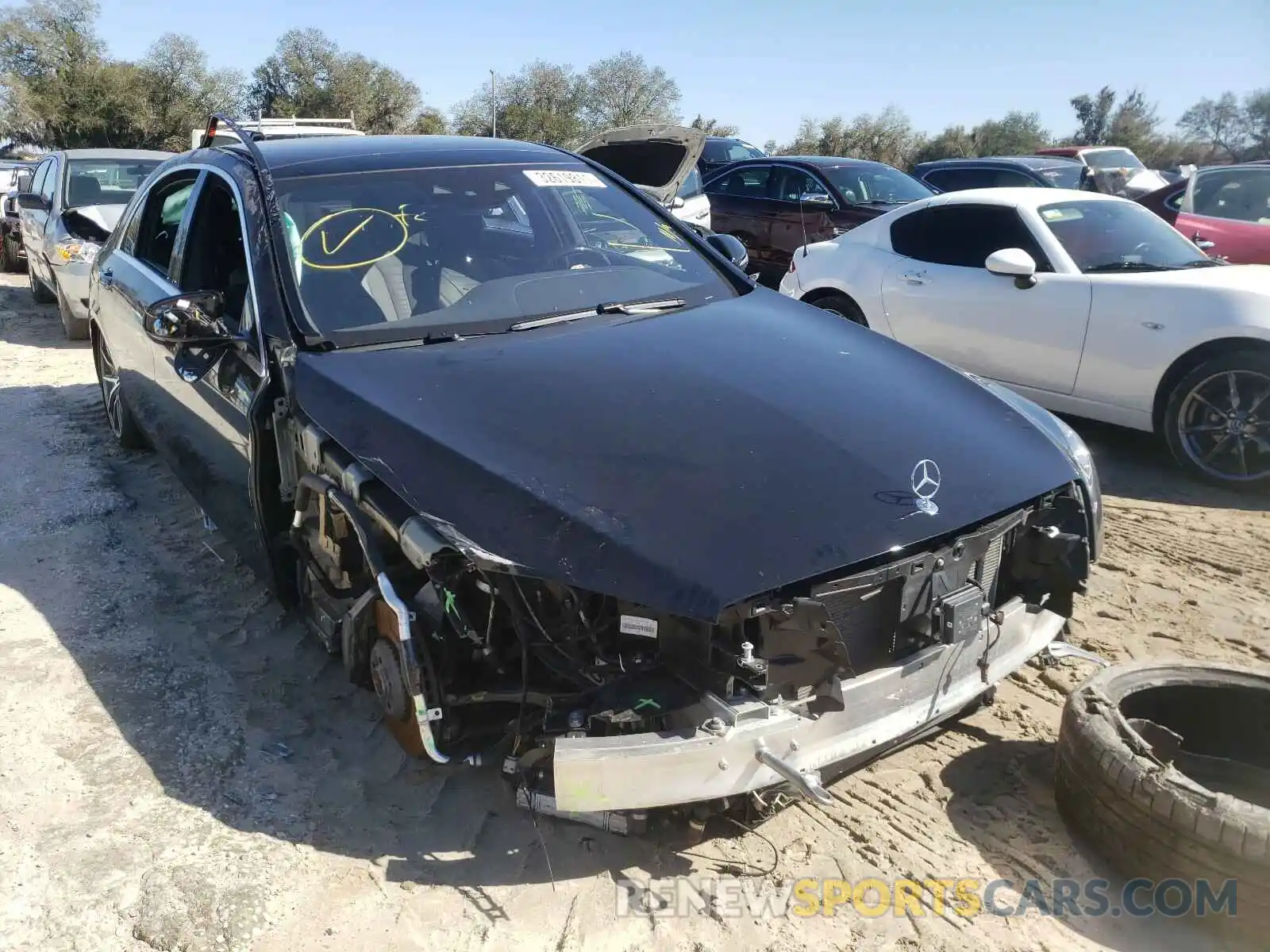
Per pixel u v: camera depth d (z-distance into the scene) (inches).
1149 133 2402.8
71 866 100.2
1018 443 114.1
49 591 159.2
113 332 201.3
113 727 123.3
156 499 200.1
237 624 150.0
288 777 114.7
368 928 93.0
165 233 183.8
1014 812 109.6
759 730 90.0
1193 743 117.1
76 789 111.9
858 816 108.6
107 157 399.5
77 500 197.3
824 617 90.1
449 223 145.0
